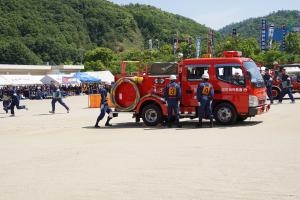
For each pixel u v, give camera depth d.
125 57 125.44
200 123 17.28
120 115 25.42
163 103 18.25
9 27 145.50
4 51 126.00
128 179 8.34
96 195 7.25
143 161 10.16
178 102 17.69
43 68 92.38
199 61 17.86
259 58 75.56
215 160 9.94
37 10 170.00
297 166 8.98
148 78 18.70
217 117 17.66
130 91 19.02
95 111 29.86
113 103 19.25
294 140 12.55
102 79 74.25
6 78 59.94
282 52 81.94
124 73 19.45
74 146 13.23
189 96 18.00
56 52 145.38
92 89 69.31
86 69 113.38
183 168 9.18
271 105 27.11
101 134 16.44
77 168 9.64
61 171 9.38
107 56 129.25
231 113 17.44
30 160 11.00
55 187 7.92
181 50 70.69
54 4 179.25
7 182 8.53
